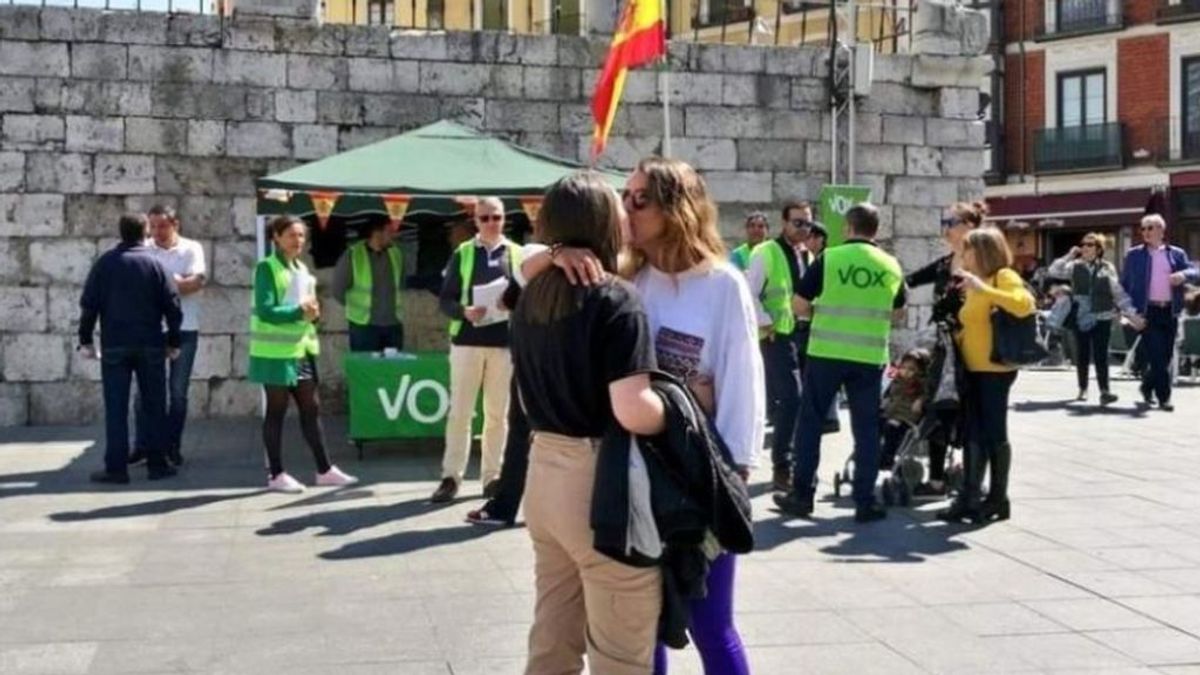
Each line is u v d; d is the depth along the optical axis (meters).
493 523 7.78
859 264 7.86
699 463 3.51
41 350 12.02
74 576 6.55
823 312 7.98
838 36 17.69
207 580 6.48
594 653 3.58
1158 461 10.24
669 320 3.86
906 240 14.36
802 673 5.09
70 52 12.03
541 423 3.59
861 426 7.97
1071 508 8.39
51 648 5.36
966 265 7.86
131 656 5.25
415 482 9.19
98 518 7.95
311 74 12.60
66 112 12.03
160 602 6.07
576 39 13.27
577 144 13.29
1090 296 13.94
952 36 14.48
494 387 8.34
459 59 12.98
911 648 5.42
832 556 7.07
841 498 8.76
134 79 12.17
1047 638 5.57
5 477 9.36
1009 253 7.88
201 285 10.20
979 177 14.62
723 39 15.94
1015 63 35.38
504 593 6.24
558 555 3.74
